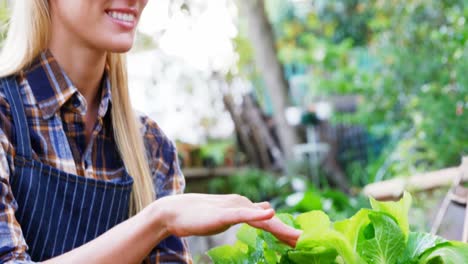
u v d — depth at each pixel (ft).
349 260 3.04
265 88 27.89
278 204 14.17
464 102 14.25
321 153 23.77
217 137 24.86
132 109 4.45
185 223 3.19
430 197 9.95
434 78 16.62
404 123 17.56
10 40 4.08
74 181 3.91
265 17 23.16
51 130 3.99
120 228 3.29
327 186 22.80
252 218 3.08
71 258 3.23
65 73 4.07
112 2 3.88
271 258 3.32
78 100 4.08
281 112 23.22
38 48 4.04
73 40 4.06
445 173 9.63
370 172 19.44
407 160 15.05
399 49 17.89
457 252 3.10
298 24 25.39
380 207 3.32
